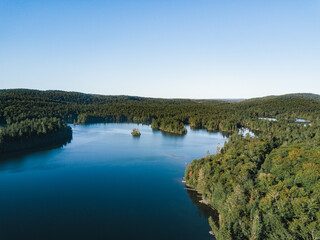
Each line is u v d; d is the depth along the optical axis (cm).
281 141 17462
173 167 14800
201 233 7756
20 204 9419
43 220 8288
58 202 9681
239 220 6456
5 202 9575
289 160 9562
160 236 7531
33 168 13938
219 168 10606
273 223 6031
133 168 14425
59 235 7450
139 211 9062
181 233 7719
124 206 9450
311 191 7081
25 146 17850
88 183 11831
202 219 8588
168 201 9931
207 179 10250
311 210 6088
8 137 16938
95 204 9575
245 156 11706
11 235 7362
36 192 10612
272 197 6875
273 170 9369
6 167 13950
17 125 19712
